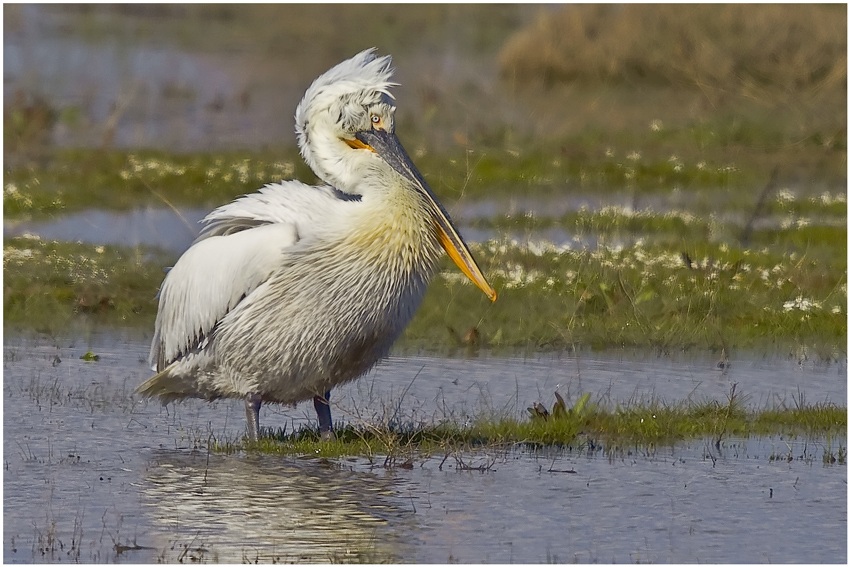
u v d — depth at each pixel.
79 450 10.80
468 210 23.09
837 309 16.33
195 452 10.80
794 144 30.19
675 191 25.58
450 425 11.48
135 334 15.41
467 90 37.44
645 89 38.78
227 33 48.75
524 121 32.53
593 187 25.67
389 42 48.00
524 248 18.78
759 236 21.23
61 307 16.30
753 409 12.45
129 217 22.03
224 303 10.99
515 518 9.19
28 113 28.83
